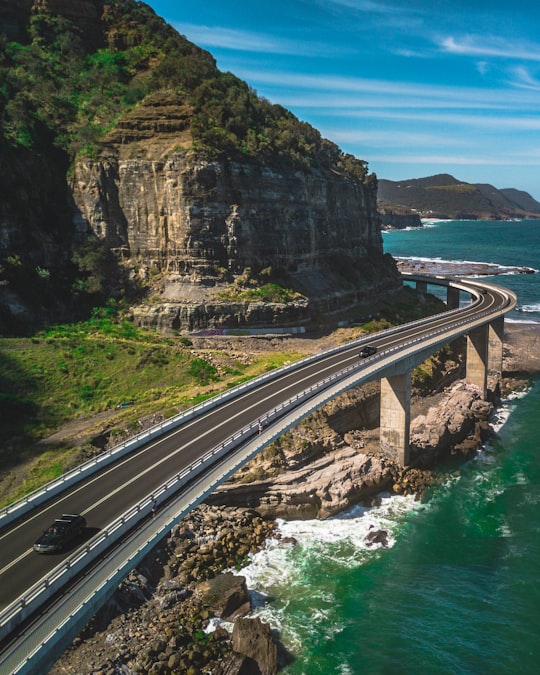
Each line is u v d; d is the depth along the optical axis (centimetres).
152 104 11138
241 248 10500
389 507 6575
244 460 4775
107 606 4512
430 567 5500
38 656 2677
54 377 7944
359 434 7881
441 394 9975
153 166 10312
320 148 14738
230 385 7988
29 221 9881
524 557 5631
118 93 12119
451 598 5069
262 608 4912
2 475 6012
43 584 2964
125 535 3644
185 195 10081
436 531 6094
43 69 12212
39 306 9419
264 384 7044
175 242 10281
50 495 4206
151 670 3997
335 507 6325
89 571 3253
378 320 12175
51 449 6506
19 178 9981
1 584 3172
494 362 11519
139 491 4284
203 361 8894
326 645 4534
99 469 4709
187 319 9769
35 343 8512
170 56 12800
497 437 8569
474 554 5697
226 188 10388
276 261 11119
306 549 5750
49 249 10100
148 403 7638
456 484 7138
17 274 9250
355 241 14525
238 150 10750
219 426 5638
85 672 3941
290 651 4462
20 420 7100
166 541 5416
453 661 4394
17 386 7594
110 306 10088
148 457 4934
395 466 7219
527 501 6688
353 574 5388
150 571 5081
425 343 8281
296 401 6072
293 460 6669
